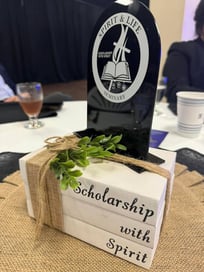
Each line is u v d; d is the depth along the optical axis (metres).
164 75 1.39
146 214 0.30
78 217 0.36
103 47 0.40
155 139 0.69
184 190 0.48
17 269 0.32
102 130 0.44
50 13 4.51
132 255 0.33
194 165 0.58
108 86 0.41
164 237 0.36
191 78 1.38
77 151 0.35
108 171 0.34
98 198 0.33
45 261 0.33
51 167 0.34
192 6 2.13
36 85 0.84
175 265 0.32
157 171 0.34
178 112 0.73
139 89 0.37
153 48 0.35
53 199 0.37
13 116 0.91
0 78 1.68
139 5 0.35
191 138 0.72
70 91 4.38
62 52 5.09
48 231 0.39
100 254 0.34
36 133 0.77
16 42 4.25
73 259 0.33
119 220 0.32
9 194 0.47
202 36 1.44
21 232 0.38
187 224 0.39
